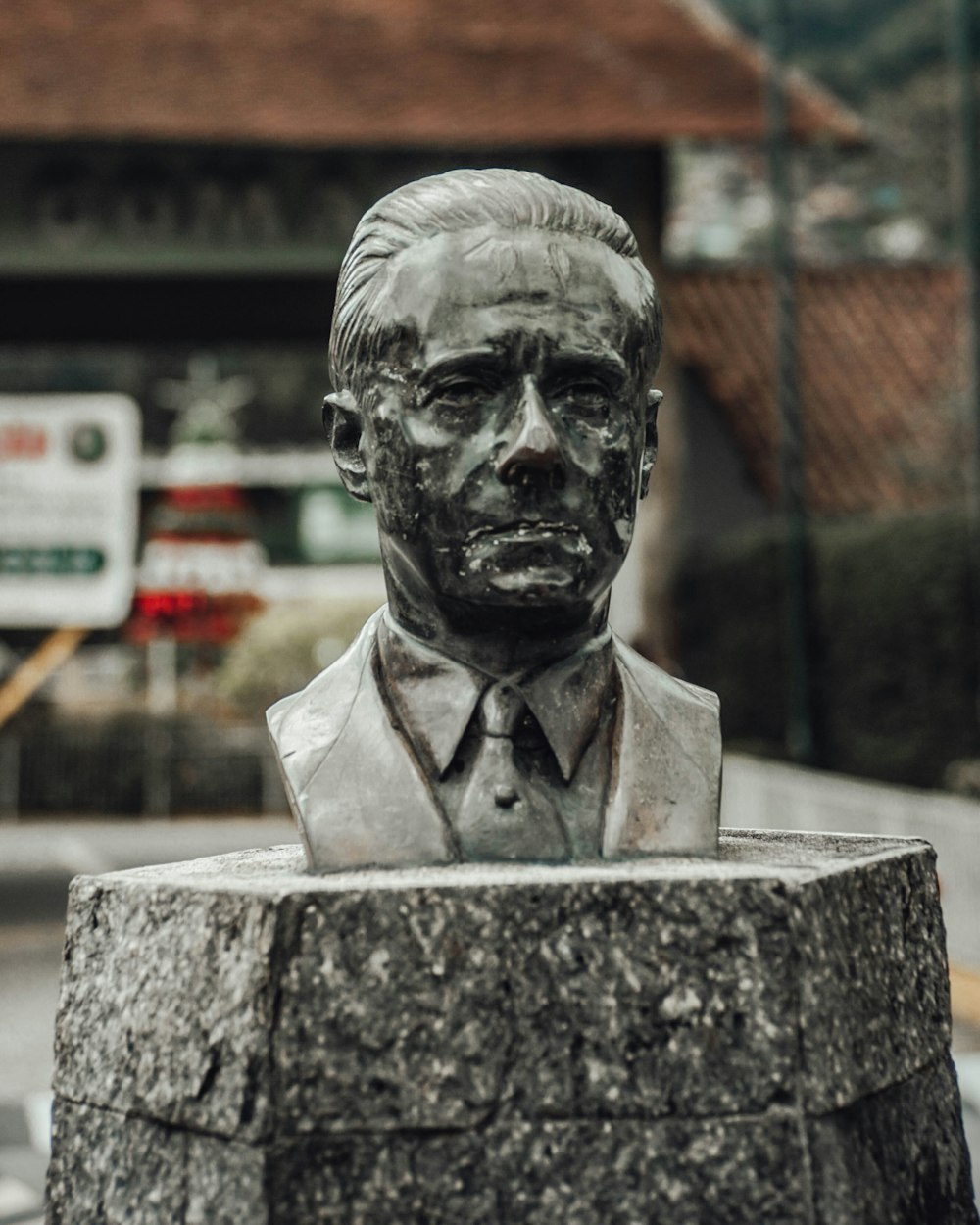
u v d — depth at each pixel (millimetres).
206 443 18203
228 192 9117
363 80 9172
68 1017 2262
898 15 21906
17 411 9164
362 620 17500
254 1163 1941
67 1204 2203
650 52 9867
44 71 8969
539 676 2350
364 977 1976
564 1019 1983
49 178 9047
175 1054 2057
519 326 2209
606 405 2275
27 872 11164
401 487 2258
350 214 9180
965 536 9664
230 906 2027
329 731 2330
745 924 2021
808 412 13914
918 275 15344
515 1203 1956
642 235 9289
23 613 9289
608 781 2340
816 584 10828
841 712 10516
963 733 9609
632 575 10242
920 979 2330
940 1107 2314
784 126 9812
